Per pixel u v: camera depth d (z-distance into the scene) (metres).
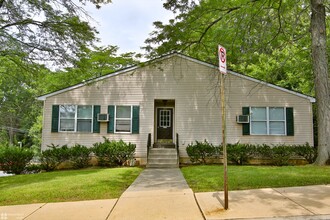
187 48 12.91
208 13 11.04
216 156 12.93
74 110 13.59
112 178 8.16
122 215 4.48
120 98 13.74
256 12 10.43
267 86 13.64
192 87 13.81
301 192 5.54
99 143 13.13
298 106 13.45
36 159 14.44
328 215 4.16
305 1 10.56
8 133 39.09
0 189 7.00
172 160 12.37
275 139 13.27
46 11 10.22
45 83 22.47
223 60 4.96
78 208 4.95
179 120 13.59
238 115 13.46
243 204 4.82
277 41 12.13
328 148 9.34
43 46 11.03
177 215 4.40
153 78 13.89
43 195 6.00
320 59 9.81
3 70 15.93
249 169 8.95
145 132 13.56
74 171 10.57
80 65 12.06
